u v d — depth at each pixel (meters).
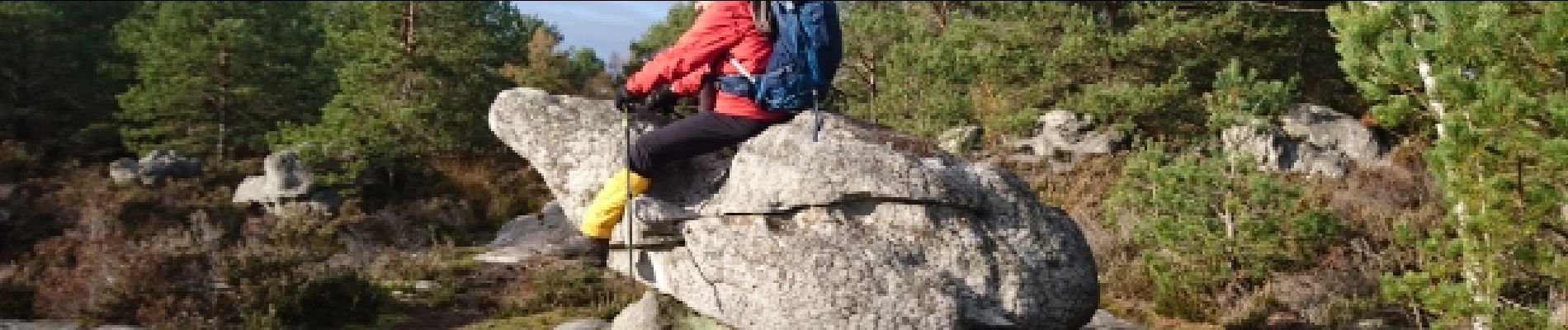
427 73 26.27
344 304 13.73
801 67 5.03
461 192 26.28
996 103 21.73
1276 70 20.23
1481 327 8.05
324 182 24.19
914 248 5.88
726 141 5.38
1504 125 7.04
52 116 32.38
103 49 36.91
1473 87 7.18
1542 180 7.35
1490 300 7.92
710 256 5.72
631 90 5.31
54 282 14.09
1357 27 8.91
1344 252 13.13
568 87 37.75
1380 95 8.46
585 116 6.14
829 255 5.66
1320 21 20.17
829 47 5.03
